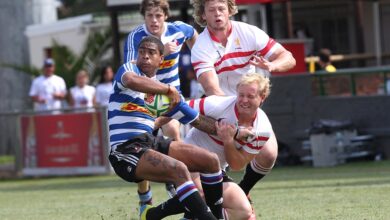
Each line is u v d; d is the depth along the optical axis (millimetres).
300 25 78875
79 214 35688
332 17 80312
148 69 24953
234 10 27891
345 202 35219
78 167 60344
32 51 91312
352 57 71312
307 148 59531
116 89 24891
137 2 68812
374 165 55000
